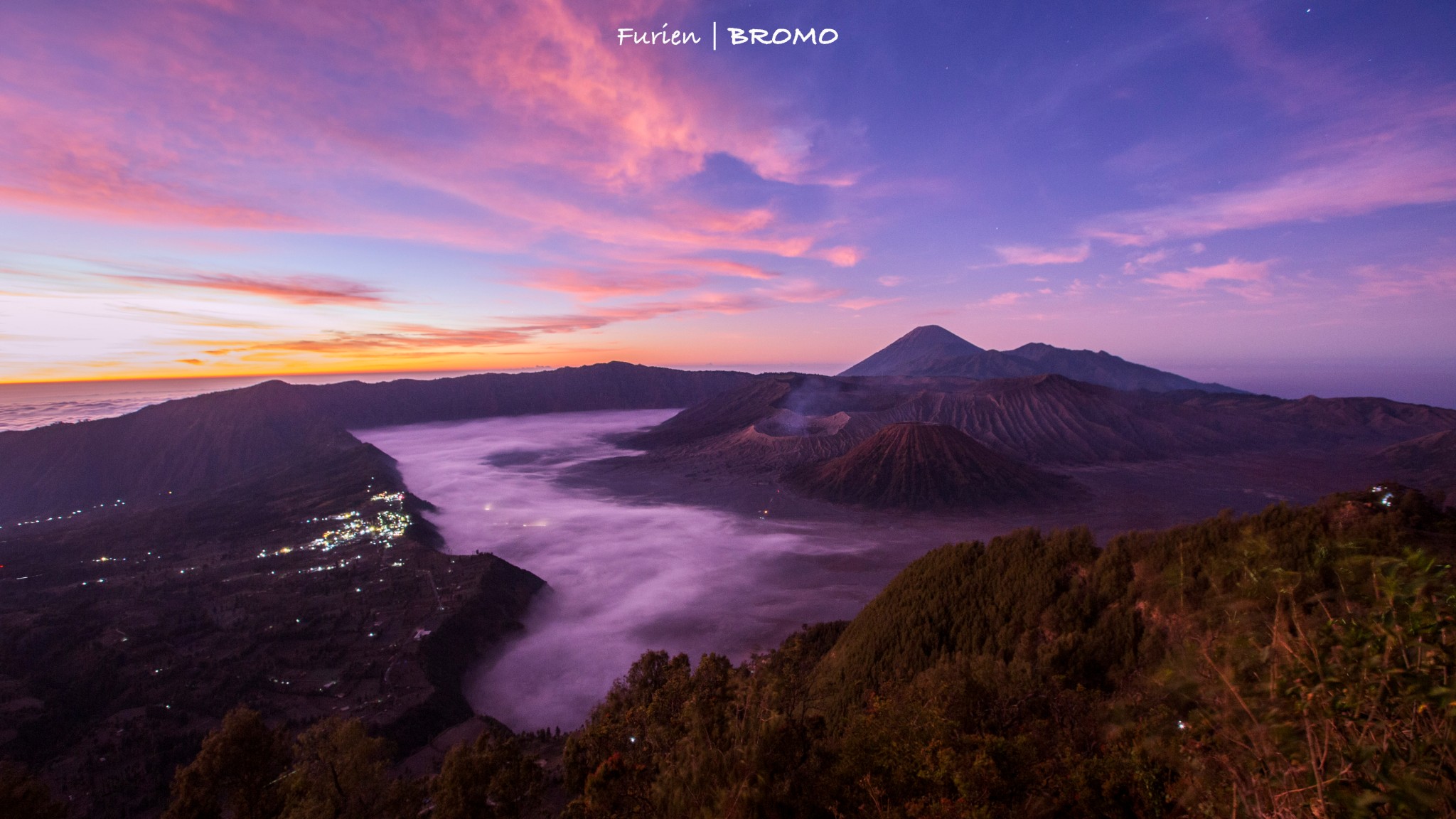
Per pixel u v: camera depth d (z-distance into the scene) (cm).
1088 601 2119
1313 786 213
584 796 920
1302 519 1623
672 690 985
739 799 568
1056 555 2461
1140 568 2077
